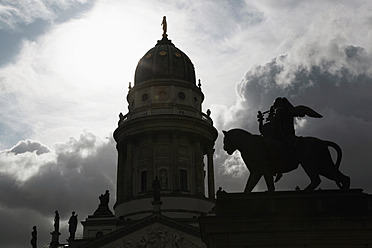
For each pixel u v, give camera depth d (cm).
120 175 12975
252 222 2342
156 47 14050
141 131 12638
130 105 13588
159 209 10750
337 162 2525
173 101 13000
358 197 2386
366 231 2286
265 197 2430
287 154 2548
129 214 11981
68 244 11181
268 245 2316
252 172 2586
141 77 13612
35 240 11662
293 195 2422
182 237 10400
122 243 10406
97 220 11544
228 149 2712
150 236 10431
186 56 14088
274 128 2606
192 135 12744
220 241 2342
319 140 2545
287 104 2669
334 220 2303
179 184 12231
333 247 2284
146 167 12450
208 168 13112
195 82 13938
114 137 13562
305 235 2308
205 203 12238
